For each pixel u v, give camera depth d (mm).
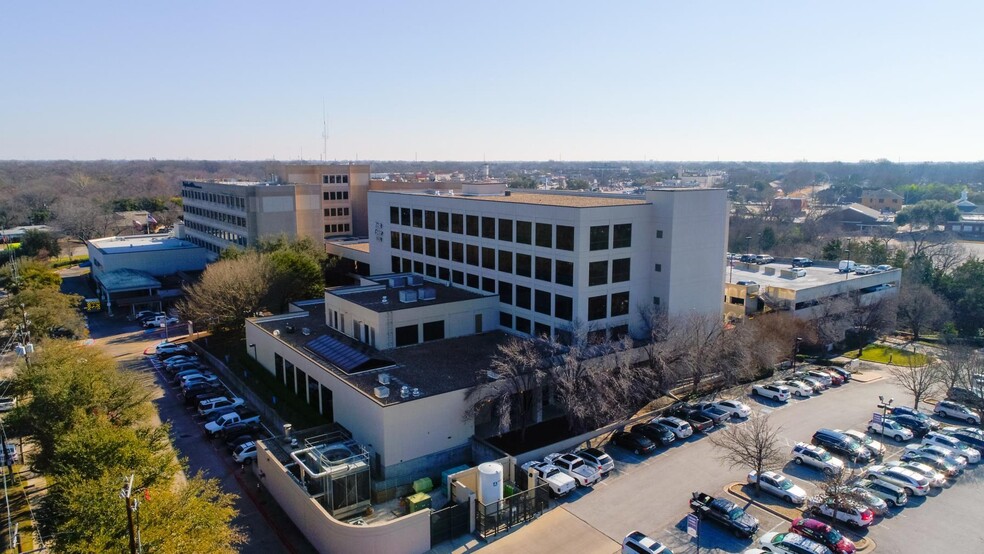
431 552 34375
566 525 36688
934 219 169250
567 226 54281
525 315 59969
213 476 43906
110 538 26328
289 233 102625
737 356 55000
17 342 66750
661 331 53562
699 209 59000
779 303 72500
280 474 39500
